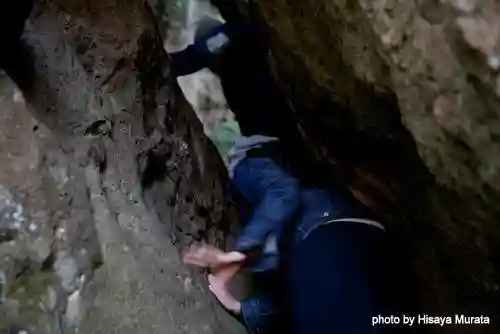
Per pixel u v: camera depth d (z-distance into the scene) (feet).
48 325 3.11
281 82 4.73
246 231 4.12
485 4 2.45
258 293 4.09
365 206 4.24
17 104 3.53
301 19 3.76
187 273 3.78
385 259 3.86
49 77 3.70
